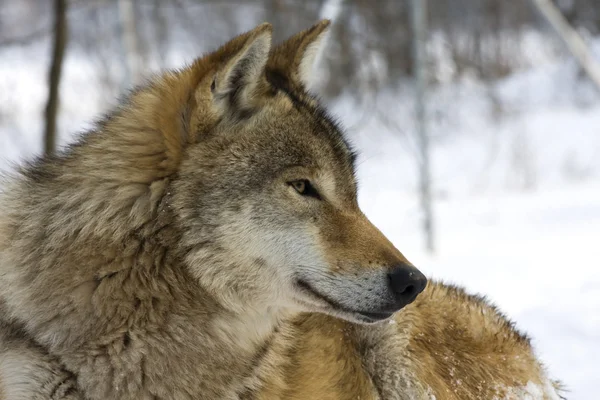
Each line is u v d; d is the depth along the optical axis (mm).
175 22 38969
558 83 40344
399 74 35438
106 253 5312
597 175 29281
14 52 39844
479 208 24266
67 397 5250
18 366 5273
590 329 10828
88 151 5738
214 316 5547
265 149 5625
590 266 15305
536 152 31969
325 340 6684
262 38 5648
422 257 17141
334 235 5629
